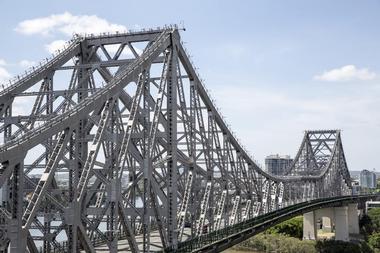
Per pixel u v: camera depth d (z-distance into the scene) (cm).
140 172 4506
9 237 2834
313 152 16975
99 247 4656
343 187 18362
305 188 13412
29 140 2936
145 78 4603
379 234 13112
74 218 3400
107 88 3916
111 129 3934
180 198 5625
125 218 4044
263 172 9156
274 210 9412
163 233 4719
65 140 3328
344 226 13388
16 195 2867
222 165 6669
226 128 6931
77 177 3581
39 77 4762
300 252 11369
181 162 5362
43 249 4009
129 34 5238
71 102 4541
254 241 11844
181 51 5369
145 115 4606
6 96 4425
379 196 17812
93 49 5297
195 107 5766
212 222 6069
